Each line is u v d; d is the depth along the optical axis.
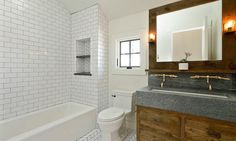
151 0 2.00
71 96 2.82
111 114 1.85
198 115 1.27
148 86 2.00
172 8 1.91
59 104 2.56
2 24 1.78
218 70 1.54
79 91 2.69
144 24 2.20
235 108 1.11
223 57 1.57
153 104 1.52
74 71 2.78
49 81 2.39
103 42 2.51
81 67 2.87
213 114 1.20
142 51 2.23
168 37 1.96
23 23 2.00
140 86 2.28
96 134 2.20
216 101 1.18
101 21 2.45
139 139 1.65
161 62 2.00
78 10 2.62
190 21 1.81
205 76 1.67
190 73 1.79
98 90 2.43
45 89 2.32
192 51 1.80
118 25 2.49
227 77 1.58
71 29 2.78
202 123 1.26
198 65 1.74
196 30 1.78
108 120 1.70
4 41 1.80
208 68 1.67
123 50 2.56
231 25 1.49
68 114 2.60
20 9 1.96
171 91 1.62
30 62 2.10
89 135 2.17
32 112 2.11
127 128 2.37
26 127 1.97
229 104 1.13
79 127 2.07
